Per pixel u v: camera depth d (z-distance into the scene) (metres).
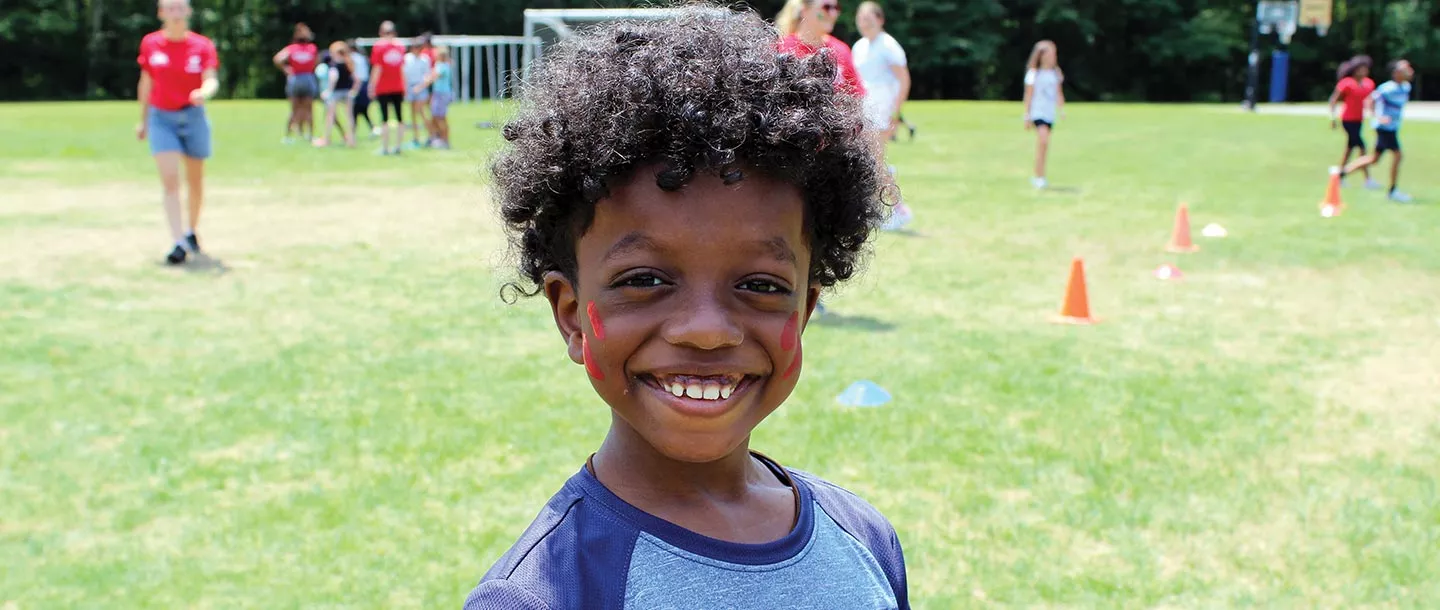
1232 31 49.62
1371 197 13.59
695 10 1.63
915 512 4.02
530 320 6.82
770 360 1.38
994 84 50.53
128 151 17.30
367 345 6.18
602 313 1.37
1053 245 9.84
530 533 1.46
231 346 6.14
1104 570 3.62
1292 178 15.59
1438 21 50.25
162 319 6.74
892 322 6.91
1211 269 8.85
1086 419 5.08
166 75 8.30
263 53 46.41
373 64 17.05
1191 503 4.16
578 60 1.43
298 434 4.73
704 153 1.31
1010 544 3.79
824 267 1.55
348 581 3.46
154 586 3.42
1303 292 8.05
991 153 18.98
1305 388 5.67
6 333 6.33
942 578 3.54
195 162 8.61
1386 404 5.42
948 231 10.55
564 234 1.46
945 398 5.34
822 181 1.42
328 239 9.64
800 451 4.58
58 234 9.66
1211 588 3.52
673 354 1.34
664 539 1.43
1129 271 8.75
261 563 3.58
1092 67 50.88
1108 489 4.27
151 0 46.69
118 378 5.51
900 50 9.59
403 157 16.81
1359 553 3.78
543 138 1.42
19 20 44.31
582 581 1.40
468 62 36.59
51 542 3.71
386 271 8.28
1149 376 5.81
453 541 3.74
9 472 4.28
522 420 4.93
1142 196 13.30
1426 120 30.17
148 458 4.44
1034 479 4.35
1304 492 4.29
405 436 4.71
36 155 16.55
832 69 1.47
